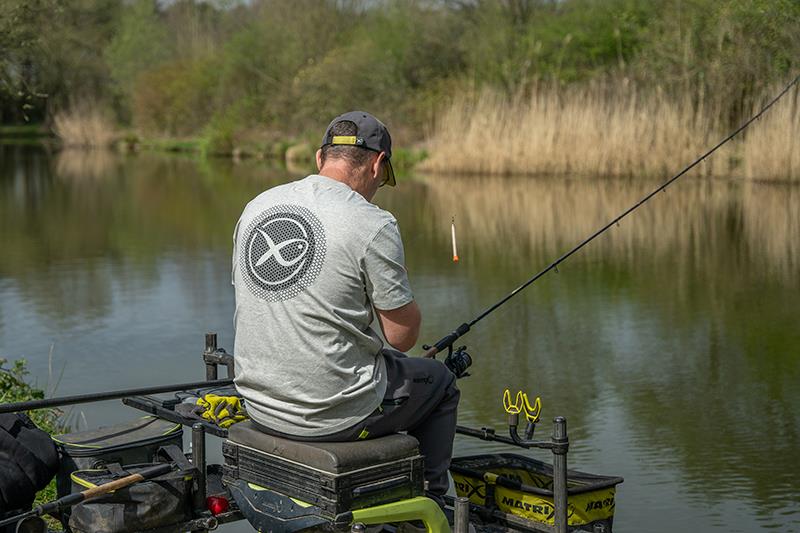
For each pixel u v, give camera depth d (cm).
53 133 4991
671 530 491
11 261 1298
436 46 3469
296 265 321
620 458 588
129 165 3353
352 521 313
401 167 2733
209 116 4716
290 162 3419
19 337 880
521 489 369
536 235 1494
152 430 398
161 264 1273
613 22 2914
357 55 3562
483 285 1109
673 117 2223
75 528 353
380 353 334
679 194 1944
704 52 2298
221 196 2188
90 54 4772
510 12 3378
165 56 5272
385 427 331
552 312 975
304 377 321
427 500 329
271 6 4459
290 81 4031
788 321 929
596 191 2048
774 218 1620
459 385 734
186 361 802
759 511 512
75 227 1658
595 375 758
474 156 2467
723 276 1151
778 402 689
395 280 325
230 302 1028
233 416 377
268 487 331
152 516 349
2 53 948
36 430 381
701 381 737
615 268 1212
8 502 363
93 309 995
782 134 1994
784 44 2136
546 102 2514
